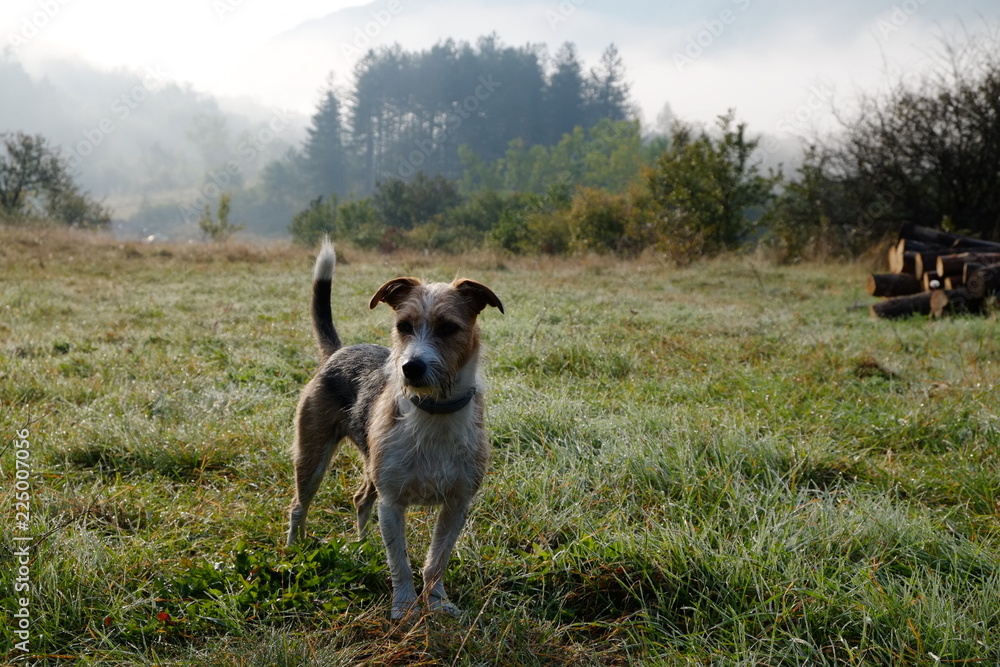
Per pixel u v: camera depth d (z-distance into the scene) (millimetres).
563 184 33062
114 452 4828
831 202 22344
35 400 5906
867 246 20531
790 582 3240
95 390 6129
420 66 105500
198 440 4980
